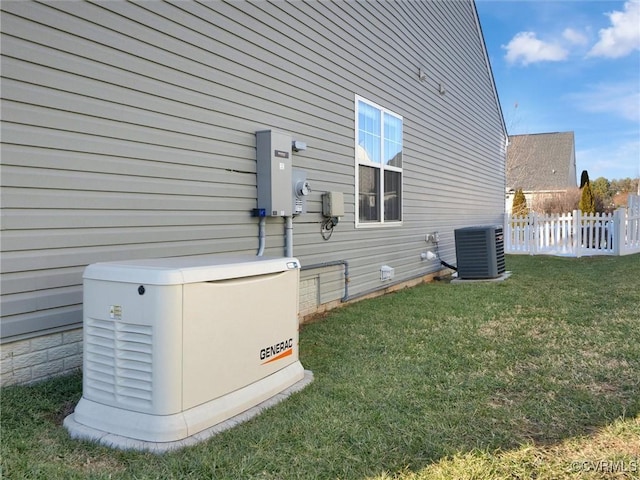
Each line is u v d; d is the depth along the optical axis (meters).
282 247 4.75
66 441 2.20
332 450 2.23
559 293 6.59
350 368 3.46
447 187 9.54
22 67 2.57
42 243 2.71
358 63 6.21
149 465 2.03
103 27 2.99
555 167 29.50
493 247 8.20
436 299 6.32
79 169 2.88
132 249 3.22
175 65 3.51
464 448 2.27
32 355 2.72
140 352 2.26
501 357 3.74
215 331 2.44
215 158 3.90
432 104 8.67
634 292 6.42
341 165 5.86
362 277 6.40
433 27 8.66
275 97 4.63
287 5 4.80
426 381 3.20
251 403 2.64
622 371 3.34
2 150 2.51
